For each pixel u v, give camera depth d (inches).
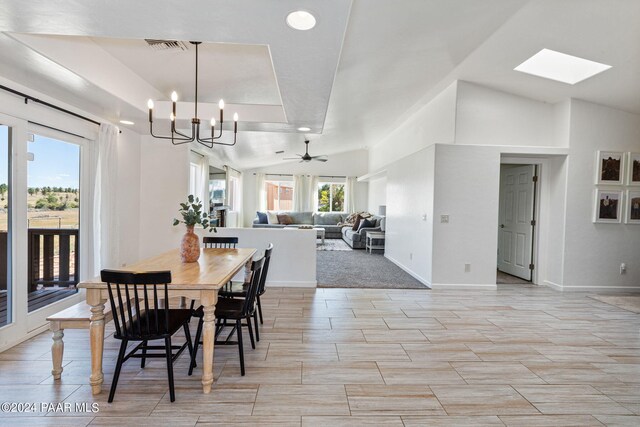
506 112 190.1
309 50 85.7
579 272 188.9
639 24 115.0
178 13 69.0
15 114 104.9
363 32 113.2
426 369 97.8
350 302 160.6
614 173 187.3
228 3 65.4
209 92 158.1
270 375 93.0
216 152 285.7
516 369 98.7
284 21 72.1
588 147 186.7
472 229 187.0
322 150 394.6
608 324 136.4
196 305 146.1
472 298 170.9
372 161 418.3
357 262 265.1
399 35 119.3
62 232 140.3
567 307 158.4
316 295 171.8
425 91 199.8
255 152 324.2
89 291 82.6
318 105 128.9
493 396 84.9
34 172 120.5
